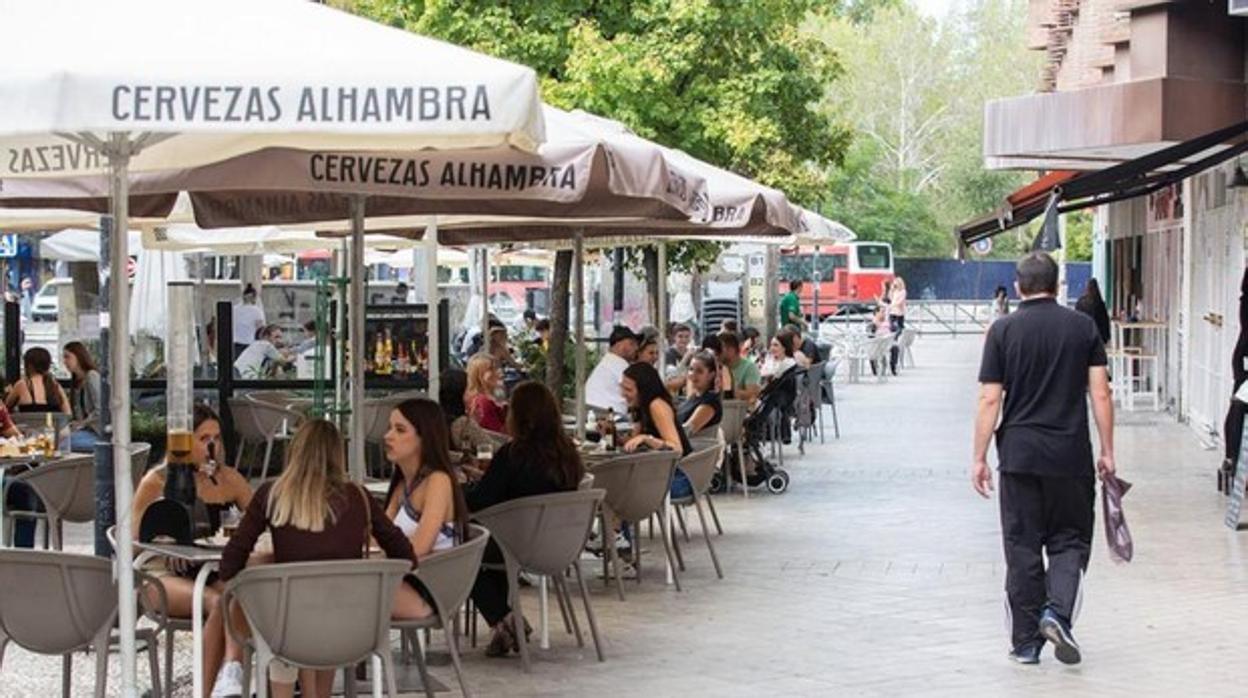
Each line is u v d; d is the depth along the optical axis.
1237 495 15.77
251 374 21.02
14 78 6.49
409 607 8.70
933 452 23.94
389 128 6.69
